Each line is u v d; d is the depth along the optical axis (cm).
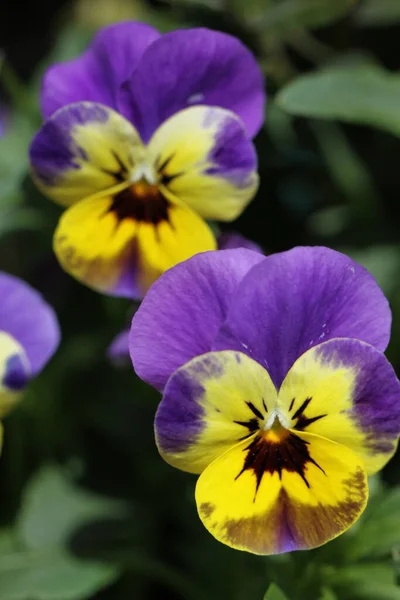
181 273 30
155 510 38
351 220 41
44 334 35
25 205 37
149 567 36
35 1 53
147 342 30
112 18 50
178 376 30
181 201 33
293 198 42
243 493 31
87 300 41
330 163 41
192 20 40
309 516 31
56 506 37
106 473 38
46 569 35
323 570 33
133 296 34
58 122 33
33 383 38
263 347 30
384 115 36
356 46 43
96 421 39
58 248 34
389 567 33
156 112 33
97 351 40
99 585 35
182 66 33
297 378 30
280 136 40
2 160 38
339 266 30
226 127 33
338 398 30
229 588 36
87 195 34
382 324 31
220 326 30
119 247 34
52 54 41
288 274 30
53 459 39
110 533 37
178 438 30
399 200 42
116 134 33
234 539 30
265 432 31
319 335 31
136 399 39
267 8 39
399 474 38
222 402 30
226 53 33
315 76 36
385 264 39
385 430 31
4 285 35
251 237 41
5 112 43
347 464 30
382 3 41
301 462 31
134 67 33
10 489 39
